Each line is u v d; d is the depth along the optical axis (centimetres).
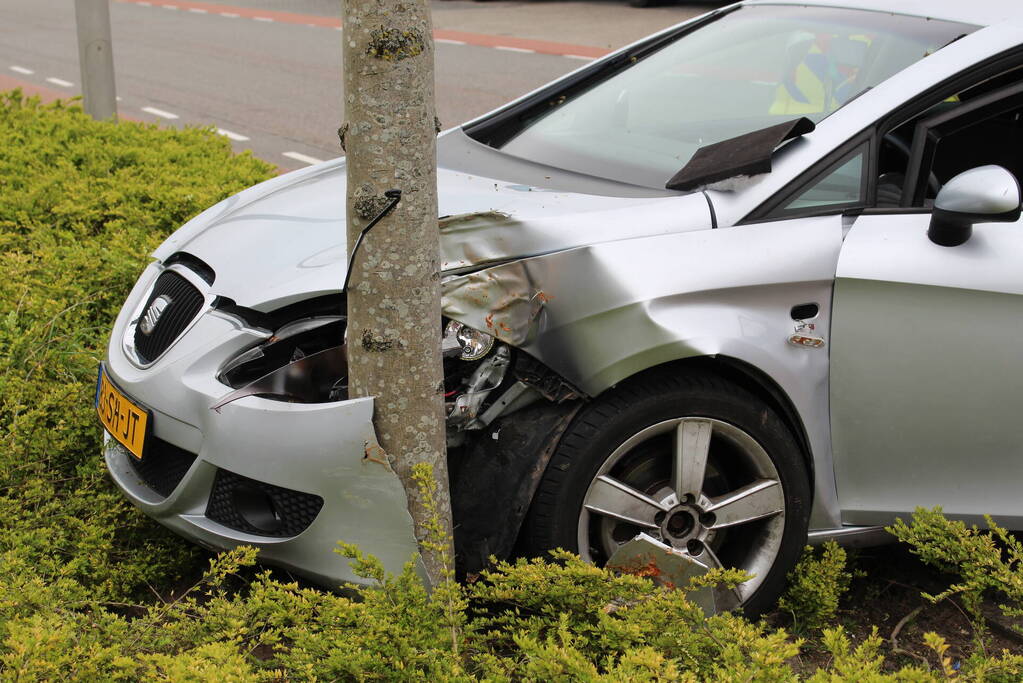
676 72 399
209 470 281
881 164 312
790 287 291
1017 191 282
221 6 2412
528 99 415
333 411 262
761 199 298
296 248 309
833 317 297
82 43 784
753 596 305
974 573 281
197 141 740
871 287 295
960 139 327
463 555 285
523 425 281
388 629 236
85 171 635
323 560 272
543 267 275
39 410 365
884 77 338
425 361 258
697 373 289
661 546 286
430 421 262
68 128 718
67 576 308
